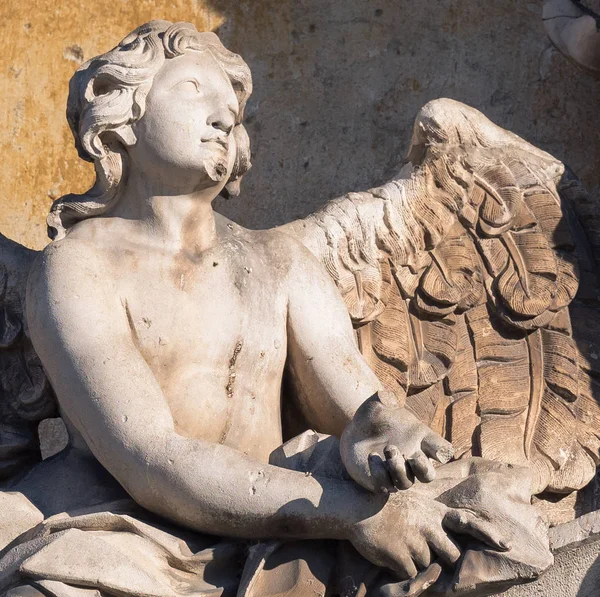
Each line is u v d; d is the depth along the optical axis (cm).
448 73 966
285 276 732
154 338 706
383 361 798
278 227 800
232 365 716
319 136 970
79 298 697
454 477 693
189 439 679
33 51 968
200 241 725
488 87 963
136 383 686
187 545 677
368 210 812
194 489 670
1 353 770
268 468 673
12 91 964
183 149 706
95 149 711
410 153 839
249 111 974
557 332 824
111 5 974
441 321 815
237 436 714
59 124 968
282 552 672
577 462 803
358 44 973
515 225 836
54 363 694
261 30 977
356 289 800
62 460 732
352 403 719
